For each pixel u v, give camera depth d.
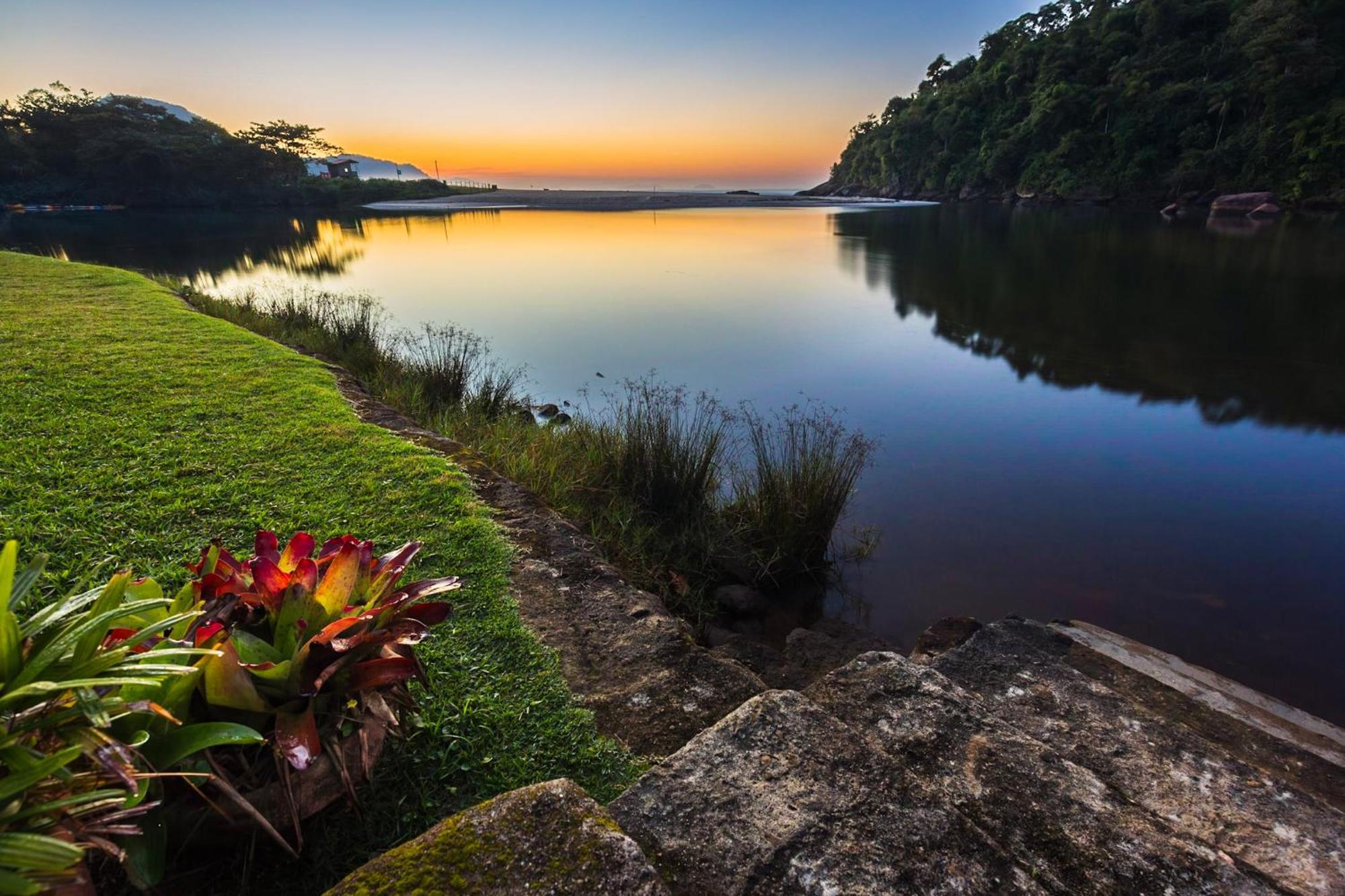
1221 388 8.43
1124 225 35.97
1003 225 36.78
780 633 3.74
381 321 10.54
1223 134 50.19
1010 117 65.62
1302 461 6.06
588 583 2.70
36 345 5.55
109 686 1.09
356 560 1.54
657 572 3.88
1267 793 1.70
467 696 1.93
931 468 5.91
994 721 1.68
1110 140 56.16
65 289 8.66
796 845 1.19
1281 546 4.59
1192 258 21.48
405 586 1.65
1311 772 1.93
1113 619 3.86
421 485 3.32
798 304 13.70
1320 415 7.31
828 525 4.27
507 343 9.97
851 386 8.39
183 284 12.05
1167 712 2.17
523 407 6.85
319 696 1.42
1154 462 6.07
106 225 36.25
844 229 34.56
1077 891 1.22
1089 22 63.81
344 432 3.96
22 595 1.12
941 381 8.65
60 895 1.01
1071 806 1.43
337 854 1.40
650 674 2.16
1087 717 2.04
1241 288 15.98
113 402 4.25
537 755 1.75
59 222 38.53
